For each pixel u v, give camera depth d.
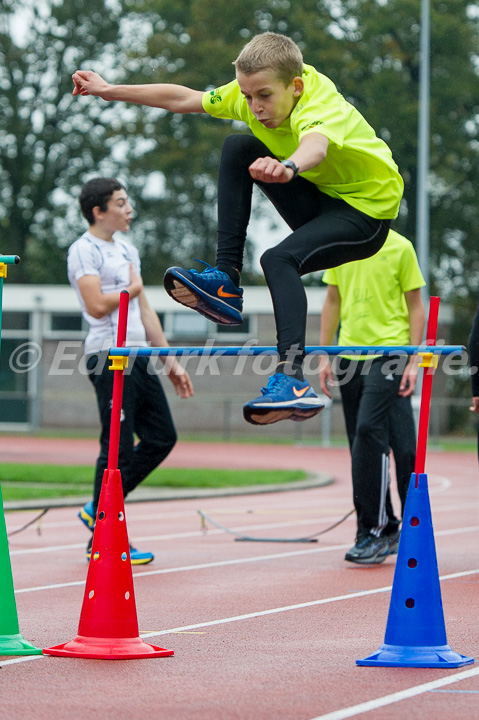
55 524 16.38
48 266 78.50
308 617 8.58
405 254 11.70
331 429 52.41
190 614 8.71
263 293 51.28
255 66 6.33
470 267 65.81
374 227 6.59
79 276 11.35
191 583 10.50
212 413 53.19
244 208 6.91
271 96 6.38
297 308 6.25
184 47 64.75
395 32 61.62
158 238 79.25
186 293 6.64
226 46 63.03
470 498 22.84
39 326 54.00
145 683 6.15
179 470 28.59
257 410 6.09
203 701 5.72
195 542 14.32
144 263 78.19
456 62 61.53
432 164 62.62
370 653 7.09
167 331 52.06
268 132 6.75
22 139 75.94
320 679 6.27
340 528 16.45
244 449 44.34
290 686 6.09
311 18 61.09
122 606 6.95
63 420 54.50
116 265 11.49
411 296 11.87
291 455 40.75
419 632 6.67
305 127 6.25
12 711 5.48
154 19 70.94
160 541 14.41
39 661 6.71
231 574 11.16
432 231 64.12
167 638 7.64
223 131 63.16
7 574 7.04
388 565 11.91
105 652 6.80
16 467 27.31
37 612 8.77
